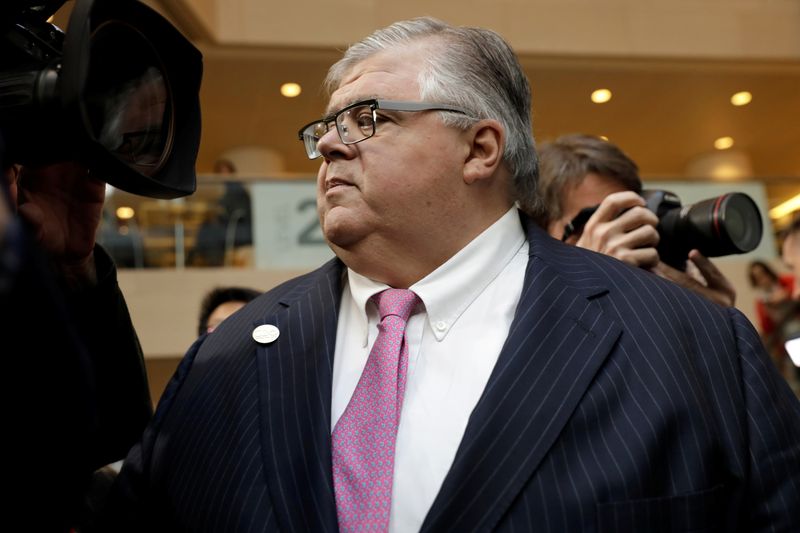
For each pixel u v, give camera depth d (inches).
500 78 47.5
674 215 57.1
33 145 31.6
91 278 40.9
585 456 36.4
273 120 288.5
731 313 44.8
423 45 46.8
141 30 35.6
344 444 38.9
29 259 17.5
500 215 46.8
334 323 44.5
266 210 227.5
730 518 37.6
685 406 38.1
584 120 305.3
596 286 43.2
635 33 264.1
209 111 279.3
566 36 259.3
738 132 326.3
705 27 269.4
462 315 43.3
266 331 44.7
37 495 31.1
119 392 42.8
